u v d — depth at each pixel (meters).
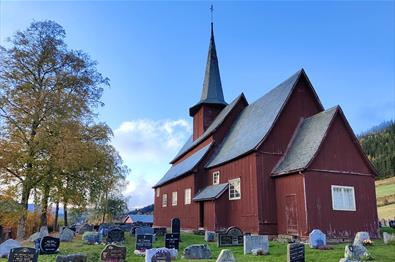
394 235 20.27
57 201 26.67
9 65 26.52
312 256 16.39
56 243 19.06
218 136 35.22
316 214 21.95
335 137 23.94
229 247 20.64
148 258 15.05
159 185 43.12
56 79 27.66
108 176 31.11
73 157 25.03
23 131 26.12
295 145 26.09
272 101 30.08
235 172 28.14
